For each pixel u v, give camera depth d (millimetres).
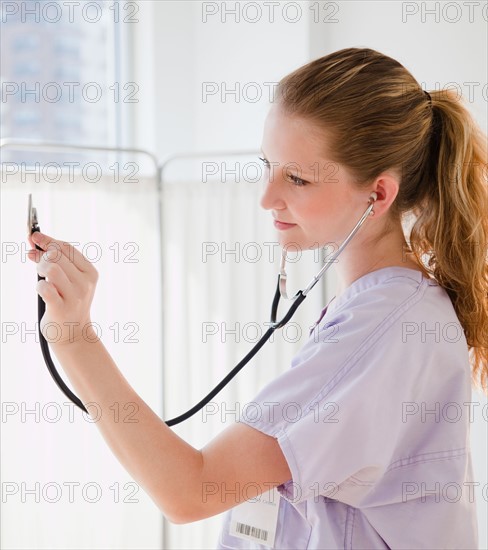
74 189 2213
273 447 926
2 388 2113
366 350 958
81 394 941
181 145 2957
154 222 2393
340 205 1016
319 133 989
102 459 2275
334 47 2414
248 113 2729
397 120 1021
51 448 2189
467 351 1057
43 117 2805
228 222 2432
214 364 2480
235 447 923
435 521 990
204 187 2455
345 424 920
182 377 2469
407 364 968
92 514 2270
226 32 2797
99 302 2303
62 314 913
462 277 1082
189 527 2461
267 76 2627
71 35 2854
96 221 2262
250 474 920
